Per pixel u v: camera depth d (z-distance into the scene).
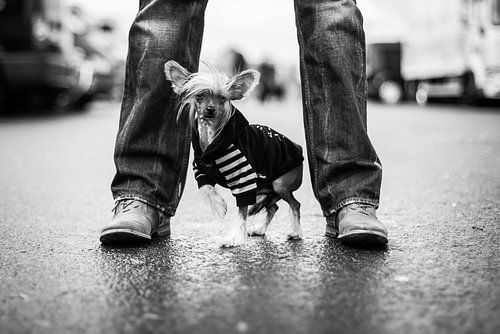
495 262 1.77
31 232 2.22
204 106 1.93
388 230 2.19
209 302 1.49
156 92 2.09
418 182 3.30
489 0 9.23
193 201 2.83
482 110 9.85
